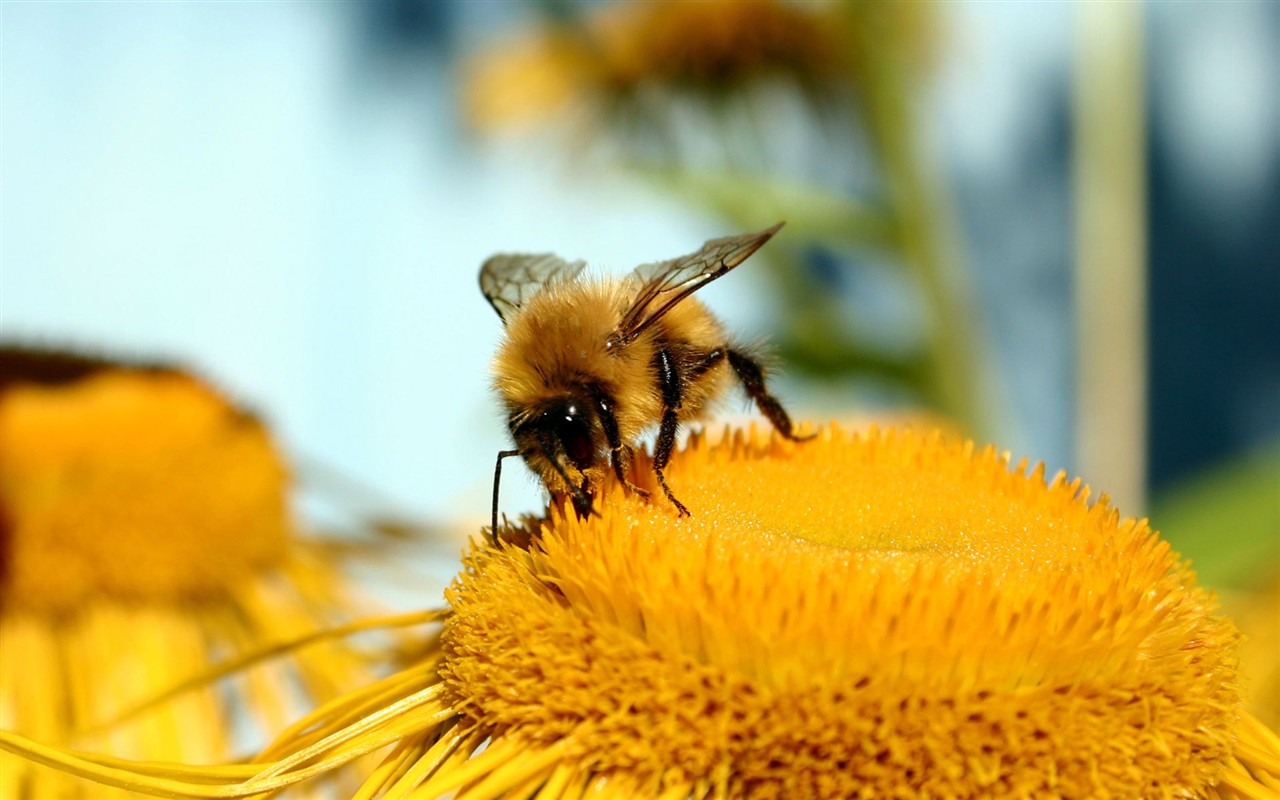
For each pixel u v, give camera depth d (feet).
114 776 0.32
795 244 0.52
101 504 0.43
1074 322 0.94
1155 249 0.99
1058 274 0.96
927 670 0.31
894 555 0.32
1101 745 0.31
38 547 0.42
